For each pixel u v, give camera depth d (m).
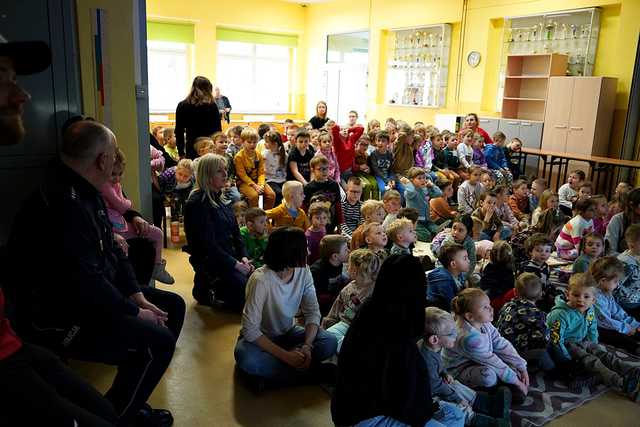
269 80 11.70
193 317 2.88
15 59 1.43
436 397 1.95
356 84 10.85
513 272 3.01
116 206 2.40
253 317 2.12
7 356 1.13
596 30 7.02
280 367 2.17
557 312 2.49
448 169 6.21
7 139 1.43
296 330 2.33
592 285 2.48
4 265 1.53
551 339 2.43
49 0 2.03
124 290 1.84
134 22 2.74
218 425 1.96
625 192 4.28
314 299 2.30
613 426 2.08
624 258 3.05
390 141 6.01
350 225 4.27
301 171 4.94
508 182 6.29
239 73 11.15
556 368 2.41
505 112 8.09
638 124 6.86
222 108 9.67
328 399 2.16
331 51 11.40
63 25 2.08
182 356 2.46
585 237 3.45
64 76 2.10
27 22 1.99
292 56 11.96
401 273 1.42
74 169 1.57
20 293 1.53
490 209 4.27
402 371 1.44
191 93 4.62
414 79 9.59
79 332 1.58
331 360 2.38
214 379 2.27
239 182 4.64
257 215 3.20
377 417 1.48
